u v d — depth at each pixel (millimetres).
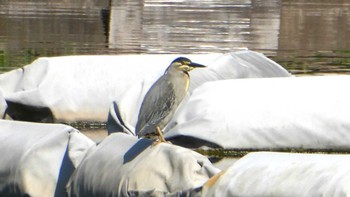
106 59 14438
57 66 14195
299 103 12242
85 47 20703
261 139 12047
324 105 12234
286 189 7758
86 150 9805
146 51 20266
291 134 12094
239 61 14305
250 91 12367
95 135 13469
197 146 12023
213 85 12531
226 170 8375
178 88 9758
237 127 12047
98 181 9234
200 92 12422
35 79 14070
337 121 12117
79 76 14156
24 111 13969
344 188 7371
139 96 12688
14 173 9883
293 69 18375
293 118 12148
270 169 8078
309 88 12414
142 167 8930
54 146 9914
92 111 14031
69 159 9773
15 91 14016
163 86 9734
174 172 8805
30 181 9797
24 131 10234
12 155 10000
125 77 14164
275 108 12203
